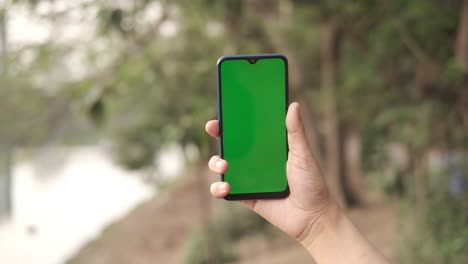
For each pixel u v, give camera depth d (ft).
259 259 15.37
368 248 2.45
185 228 23.48
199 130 6.57
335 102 14.07
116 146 20.48
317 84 17.03
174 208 25.95
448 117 7.68
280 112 2.69
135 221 24.41
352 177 17.58
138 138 18.56
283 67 2.70
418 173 8.41
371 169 12.17
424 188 8.18
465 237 6.61
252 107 2.67
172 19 9.43
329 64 13.23
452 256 6.81
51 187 18.51
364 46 9.82
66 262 17.58
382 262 2.41
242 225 17.54
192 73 9.78
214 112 6.81
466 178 7.58
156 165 22.08
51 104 10.30
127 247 21.67
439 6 8.27
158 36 9.41
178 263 18.06
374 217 15.35
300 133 2.46
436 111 7.73
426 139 7.96
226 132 2.68
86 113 5.92
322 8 9.26
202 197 16.25
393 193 10.12
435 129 7.95
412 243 8.28
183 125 6.68
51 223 18.98
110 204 25.98
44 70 9.47
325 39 13.15
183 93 9.96
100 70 8.33
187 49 10.28
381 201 16.79
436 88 7.79
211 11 9.00
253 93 2.68
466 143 7.61
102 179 28.58
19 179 14.12
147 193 29.19
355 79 11.45
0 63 9.39
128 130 18.17
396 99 9.74
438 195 7.82
